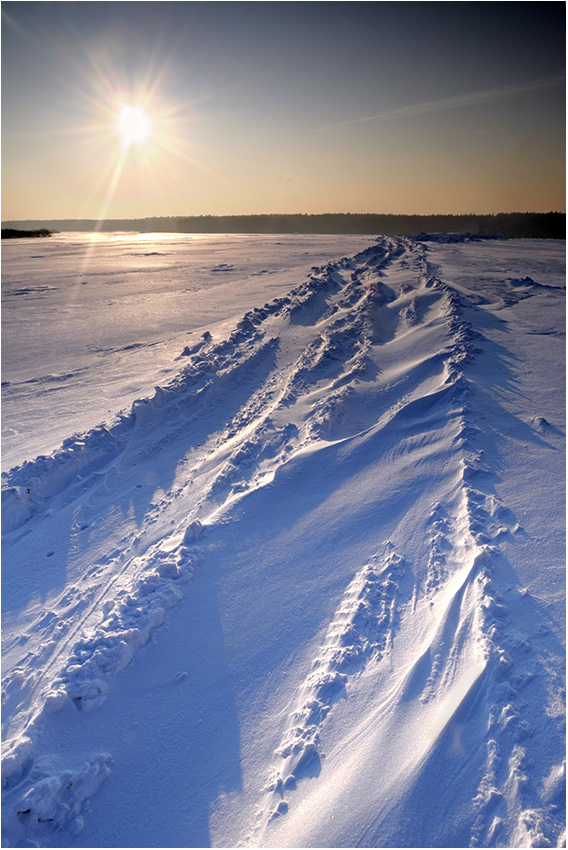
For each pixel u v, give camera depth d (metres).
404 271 15.33
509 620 3.06
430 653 2.98
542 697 2.58
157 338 11.99
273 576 3.97
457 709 2.59
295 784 2.50
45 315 15.27
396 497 4.61
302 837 2.22
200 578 4.00
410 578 3.72
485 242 33.44
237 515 4.69
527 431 5.27
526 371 6.87
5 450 6.77
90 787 2.64
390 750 2.50
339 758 2.56
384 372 7.54
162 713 3.02
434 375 6.95
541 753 2.32
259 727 2.88
